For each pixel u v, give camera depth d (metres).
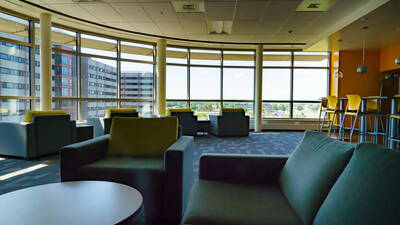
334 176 0.98
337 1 4.36
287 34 6.50
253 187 1.46
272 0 4.37
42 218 1.01
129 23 5.77
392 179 0.66
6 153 3.83
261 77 7.82
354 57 7.76
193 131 6.48
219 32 6.60
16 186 2.52
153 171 1.75
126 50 7.35
